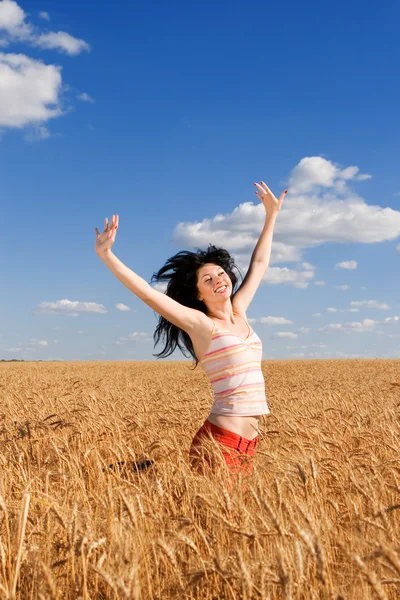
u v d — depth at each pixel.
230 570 2.54
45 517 3.26
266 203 5.92
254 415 4.70
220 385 4.70
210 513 3.26
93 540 2.71
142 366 52.38
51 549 3.03
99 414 7.25
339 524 3.32
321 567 2.31
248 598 2.41
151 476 4.45
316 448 4.93
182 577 2.78
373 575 2.14
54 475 4.75
